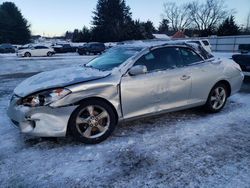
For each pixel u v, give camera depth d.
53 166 3.33
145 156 3.56
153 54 4.48
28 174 3.16
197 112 5.39
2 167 3.30
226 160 3.43
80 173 3.17
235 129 4.48
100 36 67.38
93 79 3.90
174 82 4.54
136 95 4.17
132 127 4.58
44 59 25.67
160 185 2.93
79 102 3.77
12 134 4.31
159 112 4.50
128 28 67.69
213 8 69.62
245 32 69.12
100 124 3.97
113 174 3.15
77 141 4.00
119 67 4.20
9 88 8.70
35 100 3.63
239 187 2.87
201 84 4.93
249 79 9.66
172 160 3.44
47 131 3.63
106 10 67.19
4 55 33.91
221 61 5.38
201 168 3.24
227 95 5.52
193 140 4.04
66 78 4.00
